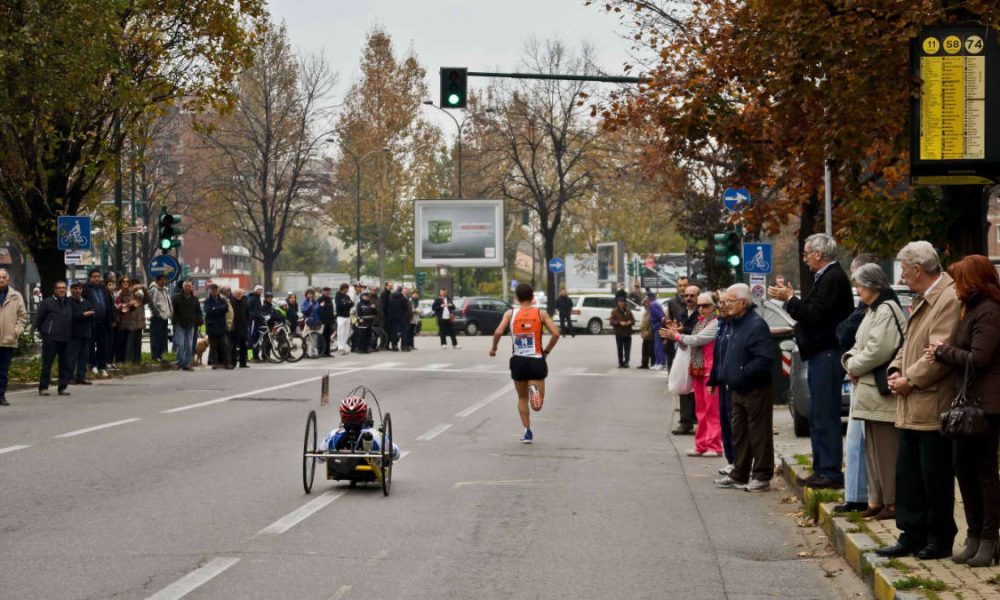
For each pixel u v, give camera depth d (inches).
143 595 312.3
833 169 874.8
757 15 684.7
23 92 1055.0
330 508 456.4
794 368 695.7
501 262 3085.6
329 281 4830.2
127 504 456.4
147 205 2915.8
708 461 624.4
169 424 743.7
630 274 3671.3
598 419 850.1
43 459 578.2
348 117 3491.6
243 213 3312.0
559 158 3004.4
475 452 643.5
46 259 1263.5
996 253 2967.5
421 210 3095.5
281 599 311.6
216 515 435.8
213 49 1318.9
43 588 319.0
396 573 345.7
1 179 1215.6
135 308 1238.3
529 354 685.9
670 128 888.9
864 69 616.1
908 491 342.3
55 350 962.1
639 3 1092.5
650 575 351.6
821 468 478.9
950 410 316.2
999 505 323.9
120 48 1249.4
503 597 319.6
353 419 499.5
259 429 722.2
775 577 351.6
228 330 1370.6
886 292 399.2
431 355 1739.7
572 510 464.4
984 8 561.6
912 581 302.8
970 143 518.3
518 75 1035.9
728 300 528.1
